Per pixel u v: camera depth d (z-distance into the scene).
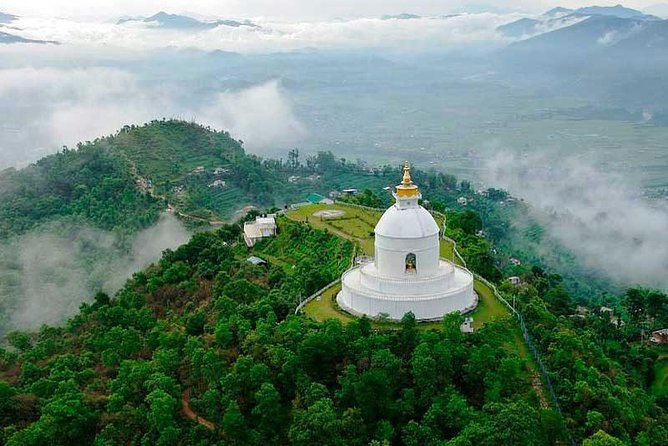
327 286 112.38
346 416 75.00
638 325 151.12
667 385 127.12
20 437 80.56
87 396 89.19
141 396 88.31
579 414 79.00
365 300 96.75
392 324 92.50
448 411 75.00
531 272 177.88
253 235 171.25
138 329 116.88
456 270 108.56
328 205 196.88
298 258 152.75
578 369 85.06
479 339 86.50
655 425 85.25
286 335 88.75
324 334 84.12
